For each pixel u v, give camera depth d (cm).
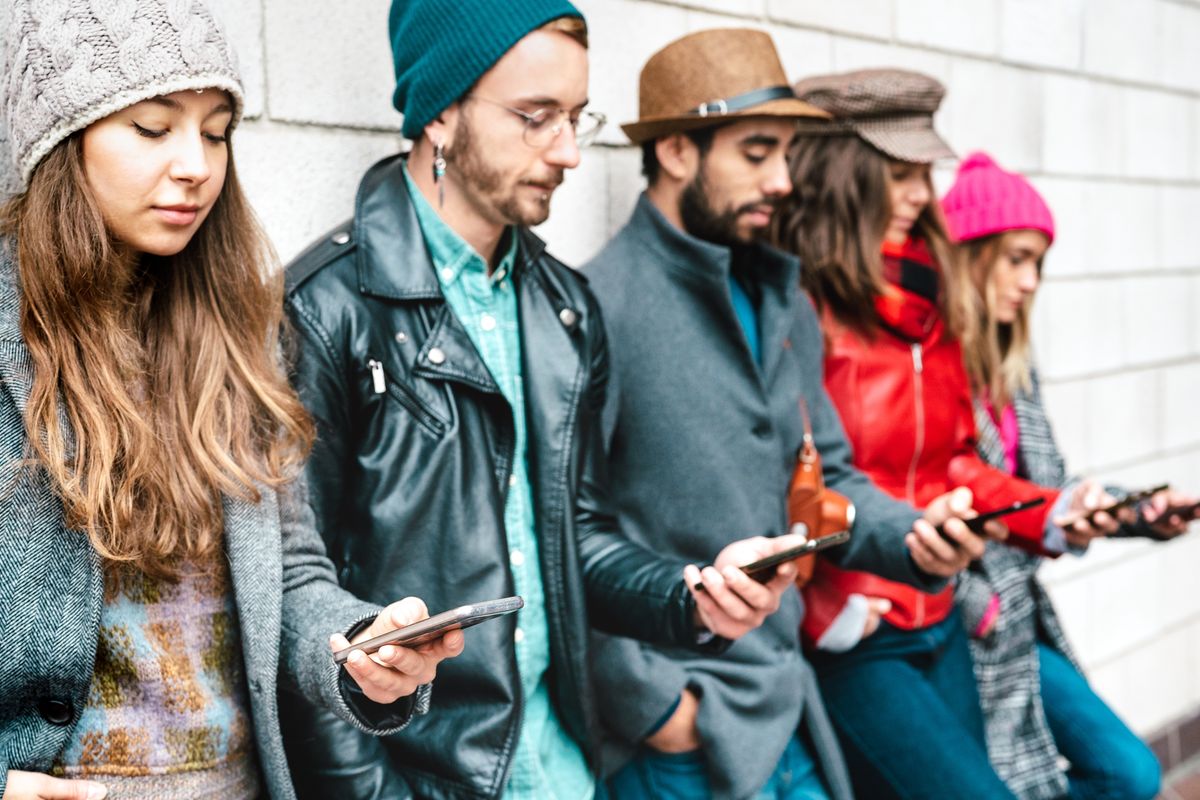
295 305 148
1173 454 418
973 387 259
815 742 205
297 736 147
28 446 116
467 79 153
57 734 118
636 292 197
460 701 156
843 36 289
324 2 197
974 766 210
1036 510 224
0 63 148
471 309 162
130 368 124
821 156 232
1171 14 410
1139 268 399
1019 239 262
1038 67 352
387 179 161
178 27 119
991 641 250
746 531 195
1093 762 255
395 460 151
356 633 124
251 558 131
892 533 204
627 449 194
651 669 188
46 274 119
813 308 220
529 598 164
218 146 127
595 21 236
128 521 121
